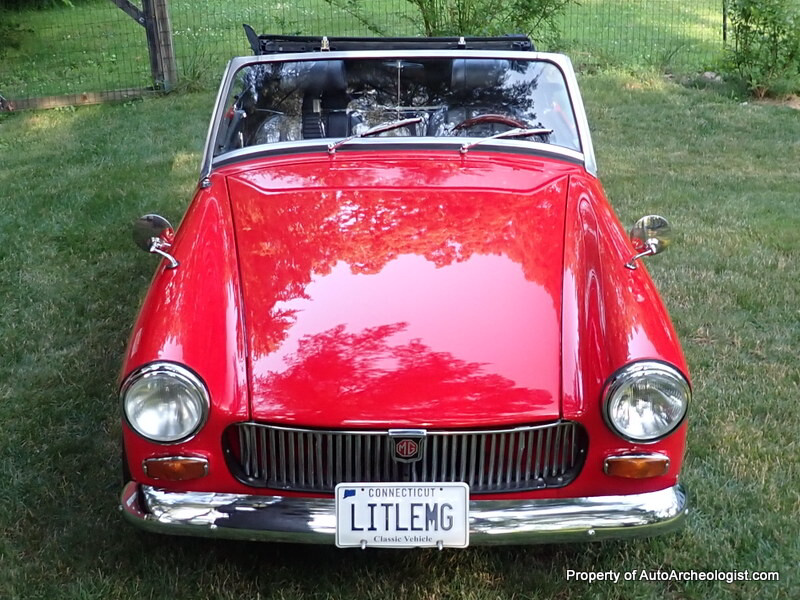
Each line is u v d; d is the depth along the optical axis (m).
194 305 2.51
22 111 8.90
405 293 2.56
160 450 2.32
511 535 2.31
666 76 9.91
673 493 2.42
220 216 2.99
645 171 6.63
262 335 2.45
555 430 2.33
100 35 13.82
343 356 2.38
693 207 5.85
